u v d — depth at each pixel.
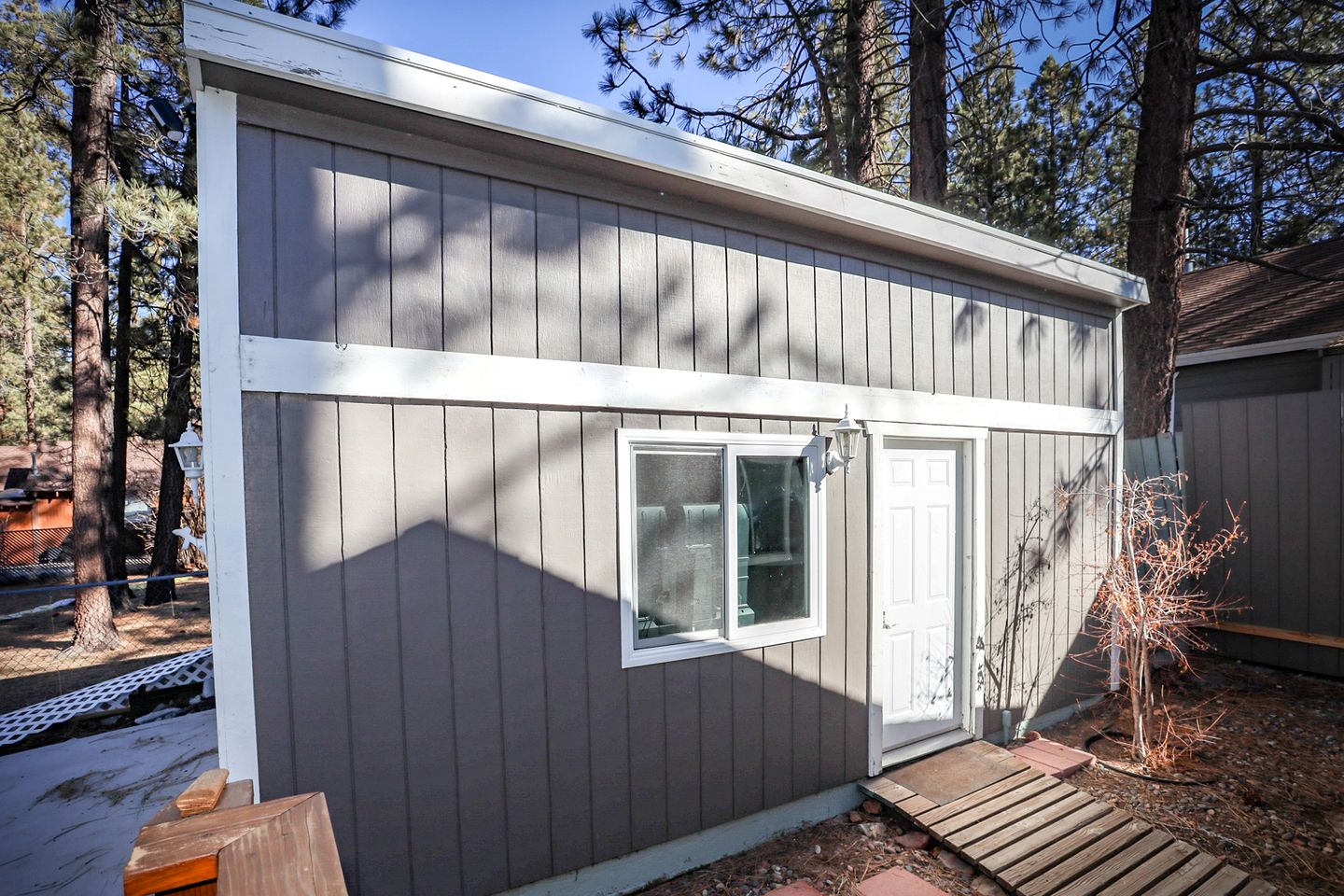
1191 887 2.83
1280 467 5.79
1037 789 3.59
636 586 3.03
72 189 8.19
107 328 8.81
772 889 2.96
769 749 3.39
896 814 3.49
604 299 2.94
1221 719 4.75
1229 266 11.79
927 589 4.20
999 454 4.52
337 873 1.35
